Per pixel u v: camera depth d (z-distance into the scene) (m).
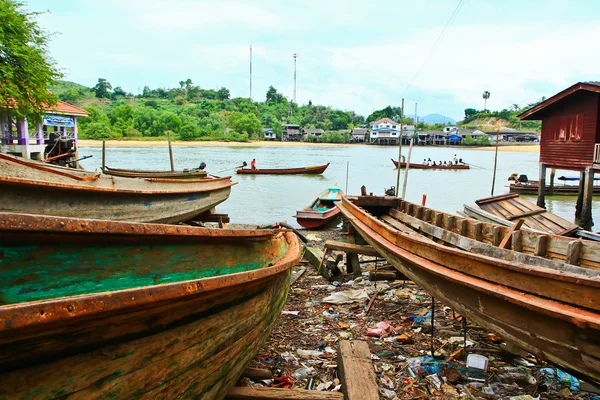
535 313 4.44
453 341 6.57
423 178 37.69
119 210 9.19
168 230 3.64
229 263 4.75
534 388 5.32
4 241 2.80
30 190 7.04
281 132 112.88
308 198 25.47
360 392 4.77
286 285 6.24
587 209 19.58
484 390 5.27
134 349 2.99
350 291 8.95
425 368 5.77
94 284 3.25
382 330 7.04
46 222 2.82
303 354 6.22
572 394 5.19
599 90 18.17
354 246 9.93
